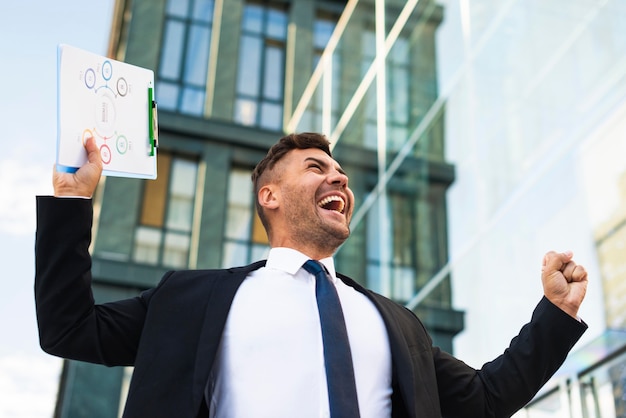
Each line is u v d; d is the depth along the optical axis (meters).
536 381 1.71
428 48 5.98
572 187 3.76
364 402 1.52
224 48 10.80
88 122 1.65
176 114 10.15
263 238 9.66
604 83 3.62
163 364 1.51
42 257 1.52
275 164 1.95
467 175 5.00
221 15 11.03
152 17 10.66
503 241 4.37
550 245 3.88
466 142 5.09
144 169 1.71
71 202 1.54
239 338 1.55
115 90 1.72
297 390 1.49
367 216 6.48
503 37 4.78
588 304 3.49
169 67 10.41
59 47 1.66
